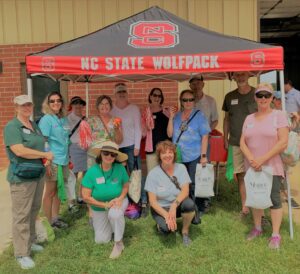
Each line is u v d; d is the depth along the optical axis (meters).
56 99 5.05
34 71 4.68
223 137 6.22
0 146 9.27
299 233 4.99
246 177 4.52
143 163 7.37
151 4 8.75
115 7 8.80
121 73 4.65
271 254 4.36
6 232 5.47
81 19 8.87
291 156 4.55
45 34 8.94
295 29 17.02
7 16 8.97
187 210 4.62
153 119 5.85
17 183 4.10
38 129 4.36
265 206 4.41
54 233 5.12
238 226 5.29
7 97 9.11
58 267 4.20
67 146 5.20
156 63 4.63
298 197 6.76
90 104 8.91
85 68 4.66
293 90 8.38
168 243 4.76
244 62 4.61
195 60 4.62
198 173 5.16
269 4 11.41
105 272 4.07
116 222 4.43
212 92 8.77
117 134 5.48
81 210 6.18
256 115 4.62
